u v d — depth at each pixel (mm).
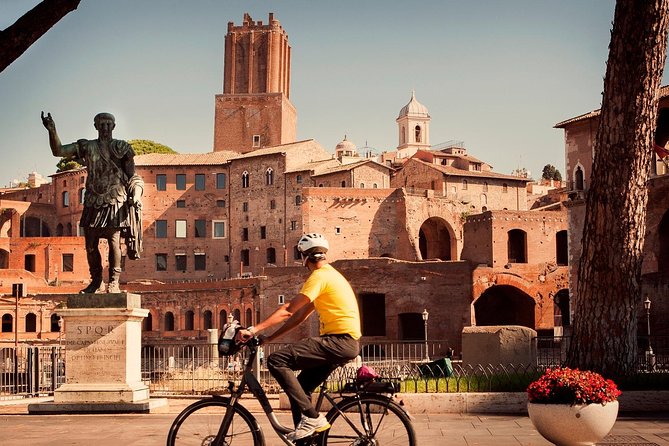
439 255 106312
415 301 76688
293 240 106688
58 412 20297
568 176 62500
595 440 13039
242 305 90188
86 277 108875
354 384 10633
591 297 21672
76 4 12438
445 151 139375
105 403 20234
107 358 20484
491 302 82000
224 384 28922
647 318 49781
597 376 13273
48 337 95562
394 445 10477
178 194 112938
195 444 10648
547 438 13297
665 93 56562
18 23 12000
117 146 21250
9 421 18875
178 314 96812
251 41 134000
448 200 104000
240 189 111938
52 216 121438
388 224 101750
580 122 61312
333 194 101312
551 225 81125
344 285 10570
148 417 19453
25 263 109938
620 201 21453
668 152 56188
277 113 131000
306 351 10289
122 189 21266
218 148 131625
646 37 21234
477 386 20734
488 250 78875
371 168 107312
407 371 26641
